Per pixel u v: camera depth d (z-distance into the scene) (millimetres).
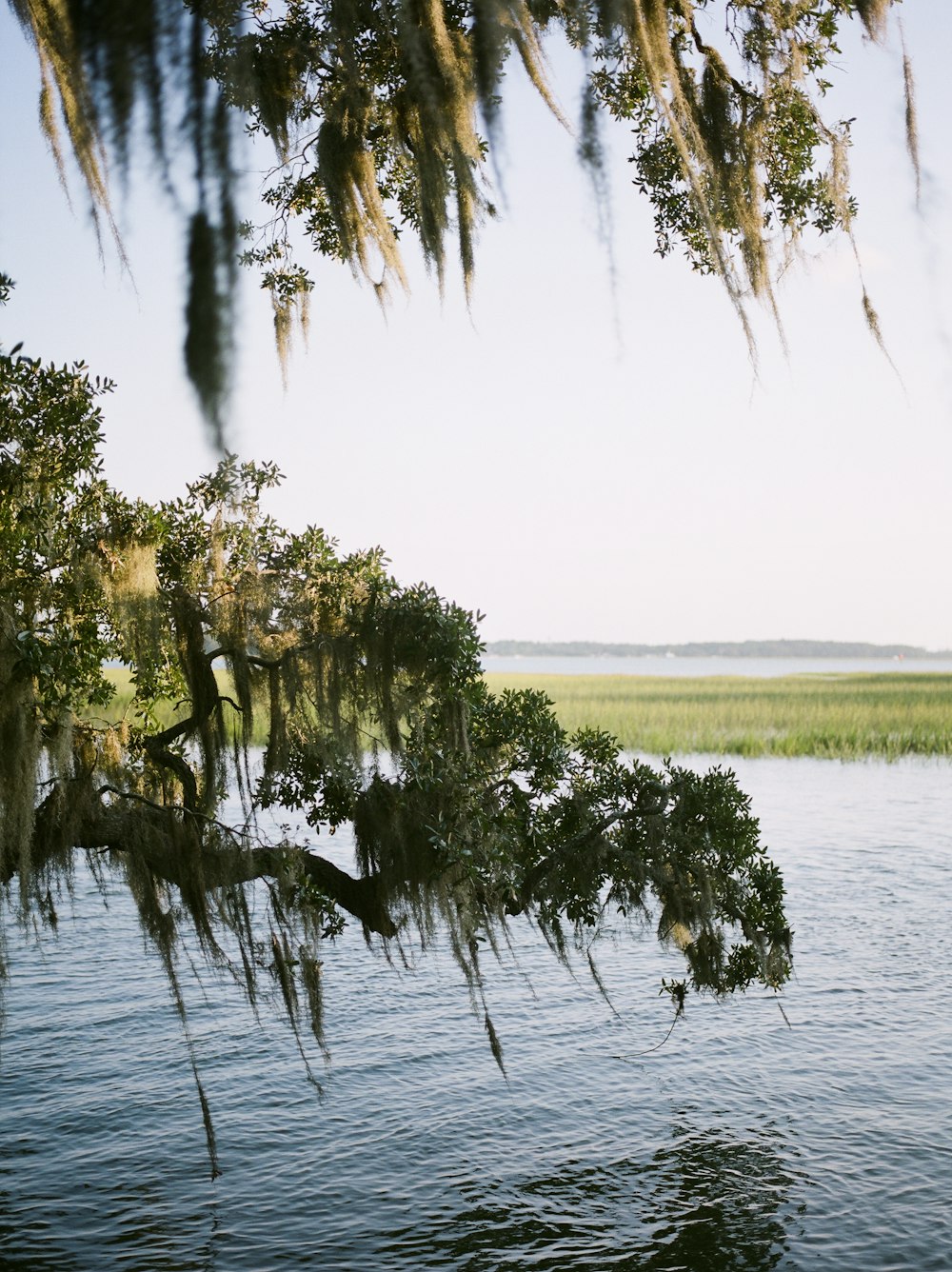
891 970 16109
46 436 7883
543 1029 13633
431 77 3271
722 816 9688
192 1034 13258
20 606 7820
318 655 8695
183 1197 9305
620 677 120000
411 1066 12367
